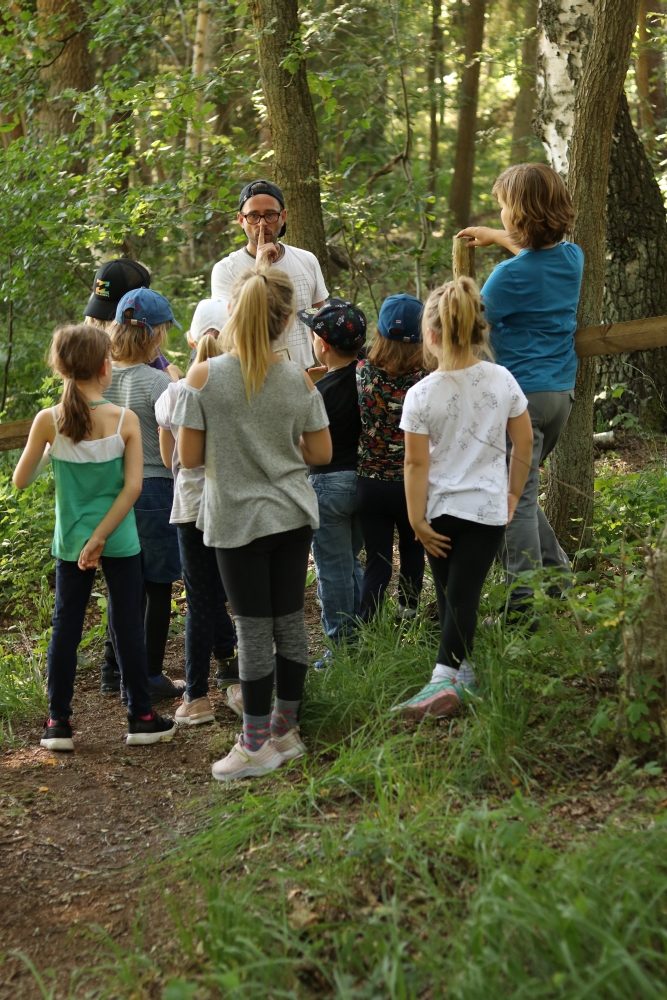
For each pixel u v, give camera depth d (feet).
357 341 12.08
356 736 10.46
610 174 21.30
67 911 8.41
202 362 9.71
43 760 11.32
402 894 7.53
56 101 33.94
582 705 9.85
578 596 12.12
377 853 7.91
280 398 9.60
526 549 11.92
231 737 11.28
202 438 9.67
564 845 7.71
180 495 11.31
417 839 7.98
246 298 9.30
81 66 34.47
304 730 10.81
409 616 12.72
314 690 11.32
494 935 6.47
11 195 24.98
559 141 19.40
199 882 8.30
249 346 9.33
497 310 11.64
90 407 10.93
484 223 51.55
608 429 21.66
